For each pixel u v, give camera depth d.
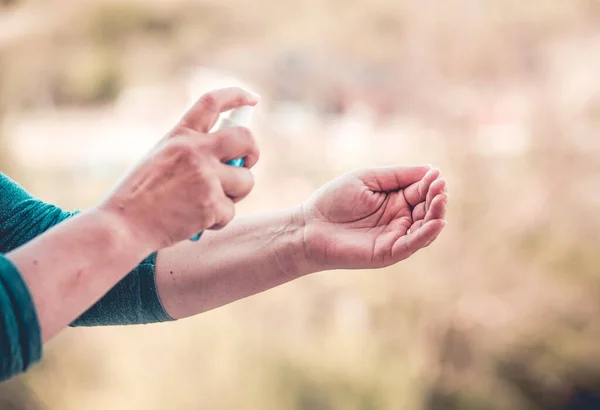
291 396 4.67
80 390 4.39
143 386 4.48
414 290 5.22
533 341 5.24
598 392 5.18
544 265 5.28
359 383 4.76
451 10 5.44
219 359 4.67
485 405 5.07
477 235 5.36
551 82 5.38
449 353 5.21
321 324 5.13
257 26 5.51
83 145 5.28
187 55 5.38
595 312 5.22
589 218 5.31
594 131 5.33
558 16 5.24
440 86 5.57
